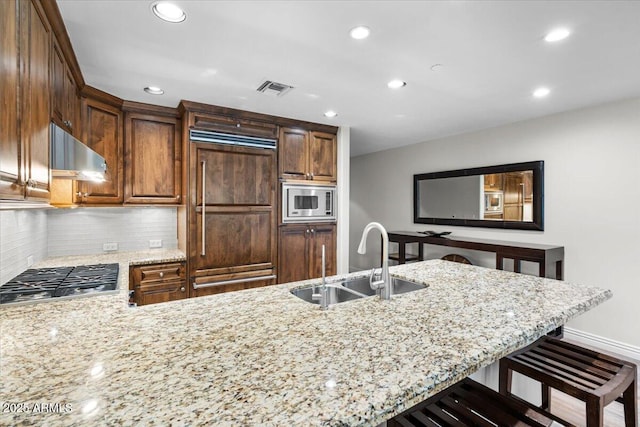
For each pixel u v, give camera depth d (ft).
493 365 5.87
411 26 5.65
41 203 4.75
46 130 4.97
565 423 4.49
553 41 6.14
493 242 11.55
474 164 13.21
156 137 9.93
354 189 19.72
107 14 5.30
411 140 15.08
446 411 4.01
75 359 3.12
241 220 10.55
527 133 11.55
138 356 3.18
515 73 7.62
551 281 6.24
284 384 2.68
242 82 8.16
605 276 9.80
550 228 10.96
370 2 4.99
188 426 2.18
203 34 5.92
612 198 9.64
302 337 3.62
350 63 7.10
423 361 3.09
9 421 2.21
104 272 7.18
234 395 2.53
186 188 9.70
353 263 19.76
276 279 11.18
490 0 4.92
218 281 10.11
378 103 9.76
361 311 4.51
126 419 2.24
